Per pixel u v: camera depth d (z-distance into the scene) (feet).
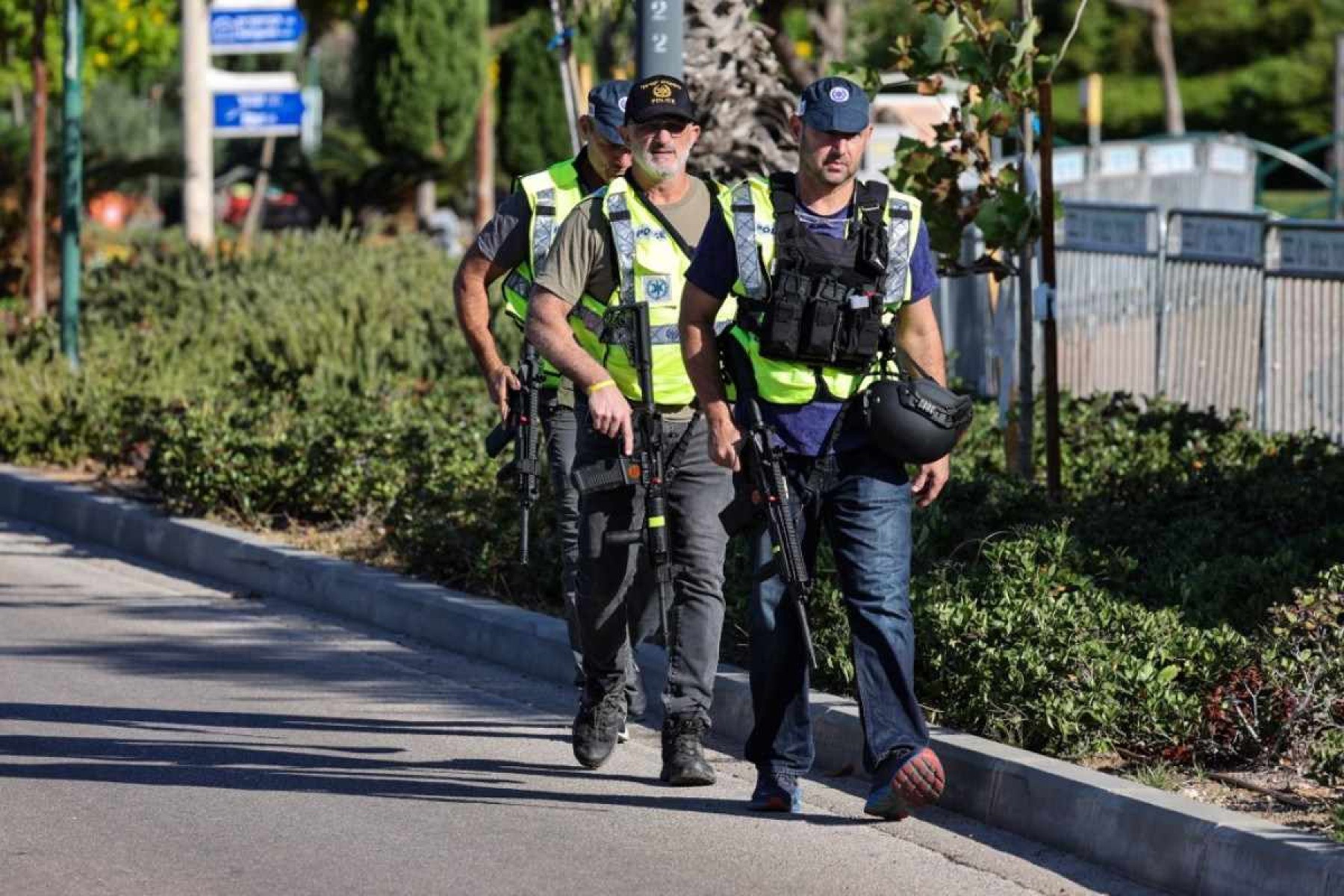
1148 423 112.57
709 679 64.59
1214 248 125.90
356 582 94.38
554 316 63.16
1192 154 231.09
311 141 330.75
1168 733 62.54
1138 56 551.18
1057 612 69.10
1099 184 214.48
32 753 68.95
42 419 131.03
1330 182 312.91
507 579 91.61
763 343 57.41
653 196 63.87
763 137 123.75
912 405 56.95
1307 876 51.21
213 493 108.99
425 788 65.26
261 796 64.03
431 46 262.88
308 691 79.41
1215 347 126.41
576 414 66.18
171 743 70.74
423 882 55.42
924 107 210.59
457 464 100.68
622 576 63.93
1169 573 79.97
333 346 144.15
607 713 66.39
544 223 68.64
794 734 61.46
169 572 106.93
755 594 60.39
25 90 352.08
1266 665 63.82
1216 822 54.08
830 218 57.77
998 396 107.45
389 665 84.64
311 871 56.29
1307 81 535.19
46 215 196.13
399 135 263.70
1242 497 92.27
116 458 126.41
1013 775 60.54
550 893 54.65
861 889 55.11
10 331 154.71
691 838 59.77
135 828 60.23
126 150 346.33
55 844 58.49
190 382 136.46
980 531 85.81
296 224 391.24
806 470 58.13
